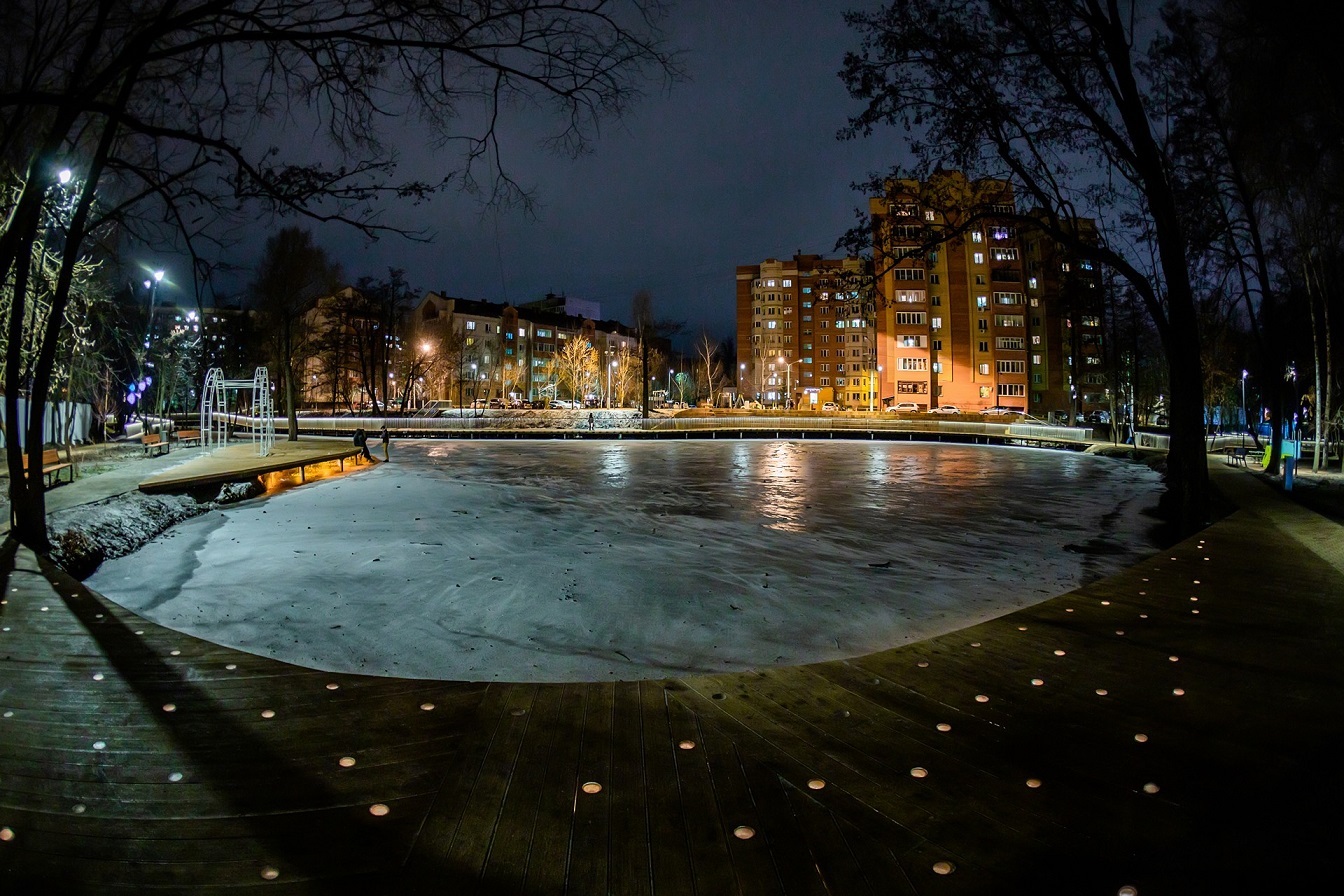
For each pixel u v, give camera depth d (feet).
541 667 19.76
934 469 81.46
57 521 32.27
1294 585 21.65
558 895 7.78
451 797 9.74
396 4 16.26
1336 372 73.56
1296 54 25.35
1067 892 7.81
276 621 24.02
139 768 10.58
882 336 225.56
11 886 7.92
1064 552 35.91
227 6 16.37
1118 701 13.08
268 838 8.82
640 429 139.13
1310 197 47.98
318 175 18.11
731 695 13.42
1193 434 35.70
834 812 9.43
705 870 8.23
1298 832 8.87
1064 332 230.89
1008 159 36.68
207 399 83.51
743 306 335.88
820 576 30.53
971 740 11.51
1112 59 34.50
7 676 14.19
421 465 83.71
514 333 322.75
